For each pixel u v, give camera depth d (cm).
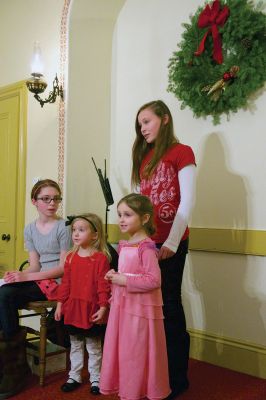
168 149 201
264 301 244
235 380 233
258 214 248
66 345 245
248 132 254
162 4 301
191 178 194
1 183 380
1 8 387
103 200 329
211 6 260
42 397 207
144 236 187
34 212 346
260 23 240
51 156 329
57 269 235
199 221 275
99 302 207
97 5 315
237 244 254
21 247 356
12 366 210
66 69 315
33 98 351
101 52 328
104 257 214
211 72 261
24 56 364
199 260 274
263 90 247
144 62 311
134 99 317
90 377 217
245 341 250
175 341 201
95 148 325
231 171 261
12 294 217
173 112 292
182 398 207
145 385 173
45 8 344
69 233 244
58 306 217
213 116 265
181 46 273
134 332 173
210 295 268
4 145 379
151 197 202
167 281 199
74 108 315
